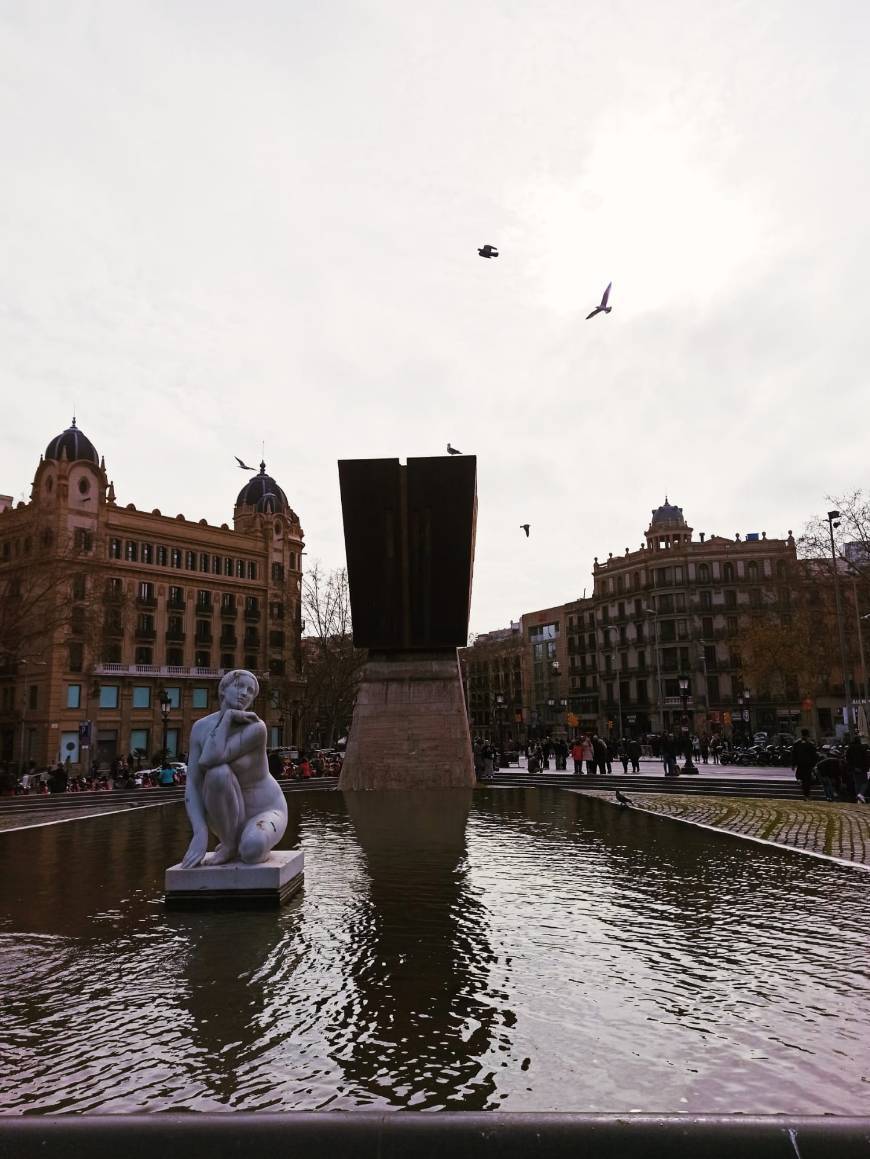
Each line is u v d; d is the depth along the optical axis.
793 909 7.79
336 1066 4.14
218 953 6.34
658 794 22.69
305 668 60.56
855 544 44.38
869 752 18.36
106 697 55.94
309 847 12.42
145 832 15.83
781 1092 3.83
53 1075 4.04
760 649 48.75
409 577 27.20
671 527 74.44
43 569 40.06
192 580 63.31
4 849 13.10
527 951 6.35
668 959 6.11
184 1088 3.88
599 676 76.75
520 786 28.61
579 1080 3.96
